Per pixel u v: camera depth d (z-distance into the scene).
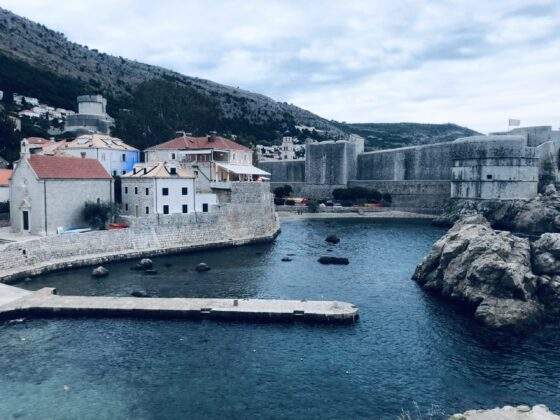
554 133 134.00
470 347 33.47
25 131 120.12
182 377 28.69
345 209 133.50
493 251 42.91
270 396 26.61
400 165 154.75
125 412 24.81
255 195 78.94
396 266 59.75
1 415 24.34
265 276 53.22
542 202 105.75
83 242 56.16
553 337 35.41
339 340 34.47
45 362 30.44
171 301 40.72
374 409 25.39
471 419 22.98
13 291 42.94
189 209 70.50
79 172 63.78
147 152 94.62
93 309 38.47
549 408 25.45
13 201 61.12
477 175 122.25
